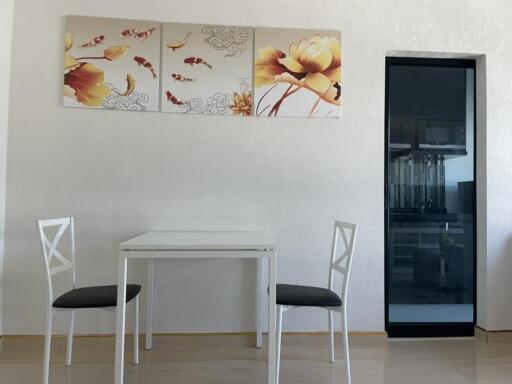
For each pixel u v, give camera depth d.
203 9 2.62
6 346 2.46
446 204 2.87
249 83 2.63
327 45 2.68
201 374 2.14
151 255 1.79
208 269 2.59
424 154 2.86
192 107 2.59
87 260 2.53
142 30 2.57
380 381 2.10
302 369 2.23
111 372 2.14
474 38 2.78
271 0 2.66
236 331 2.60
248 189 2.63
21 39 2.51
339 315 2.64
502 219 2.77
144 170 2.57
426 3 2.75
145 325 2.55
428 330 2.80
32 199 2.50
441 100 2.88
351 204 2.69
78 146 2.54
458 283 2.87
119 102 2.55
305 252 2.65
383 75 2.73
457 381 2.11
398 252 2.83
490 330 2.73
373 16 2.72
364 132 2.71
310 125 2.67
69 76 2.52
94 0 2.56
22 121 2.50
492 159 2.77
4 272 2.47
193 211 2.60
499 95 2.78
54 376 2.09
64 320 2.52
